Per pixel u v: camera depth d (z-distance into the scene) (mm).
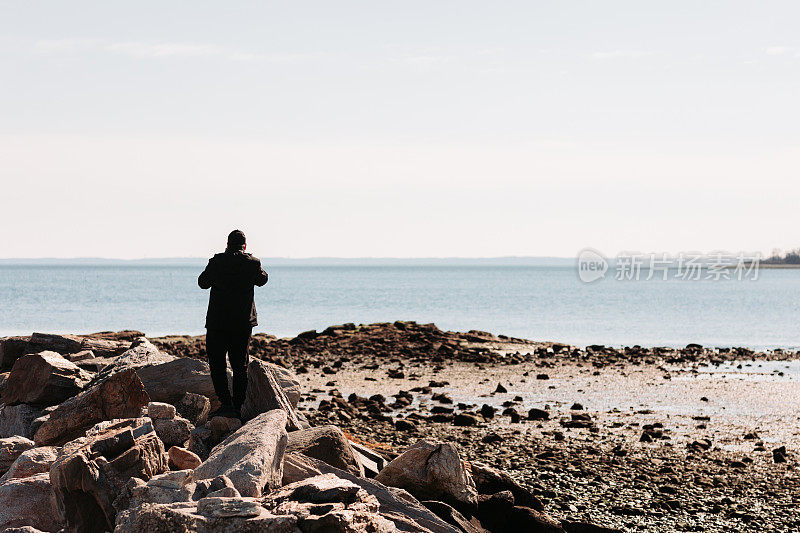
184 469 9195
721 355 40594
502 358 37375
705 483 14383
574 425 20016
